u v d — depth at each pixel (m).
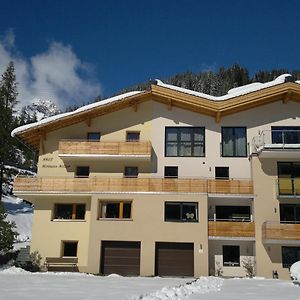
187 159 29.83
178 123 30.48
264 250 26.55
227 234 26.84
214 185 27.80
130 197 27.53
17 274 22.83
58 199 29.16
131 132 30.62
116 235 26.91
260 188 27.75
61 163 30.28
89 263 26.52
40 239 28.48
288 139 29.36
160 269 26.61
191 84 118.38
